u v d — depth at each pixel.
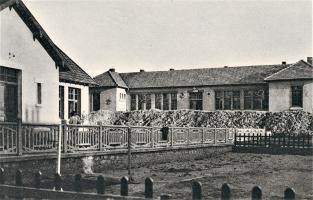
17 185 6.04
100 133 15.00
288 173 15.04
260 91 45.50
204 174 14.69
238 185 11.91
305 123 38.53
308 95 41.00
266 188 11.43
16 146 11.63
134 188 11.11
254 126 40.94
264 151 25.84
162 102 50.88
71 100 27.91
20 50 16.11
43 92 17.41
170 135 19.94
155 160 18.34
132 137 16.95
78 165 13.68
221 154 25.30
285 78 42.06
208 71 50.72
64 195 5.45
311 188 11.52
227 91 47.41
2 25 15.20
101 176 5.32
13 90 15.96
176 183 12.08
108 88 50.28
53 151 12.89
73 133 13.77
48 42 17.36
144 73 54.47
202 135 23.55
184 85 49.22
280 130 38.84
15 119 15.84
